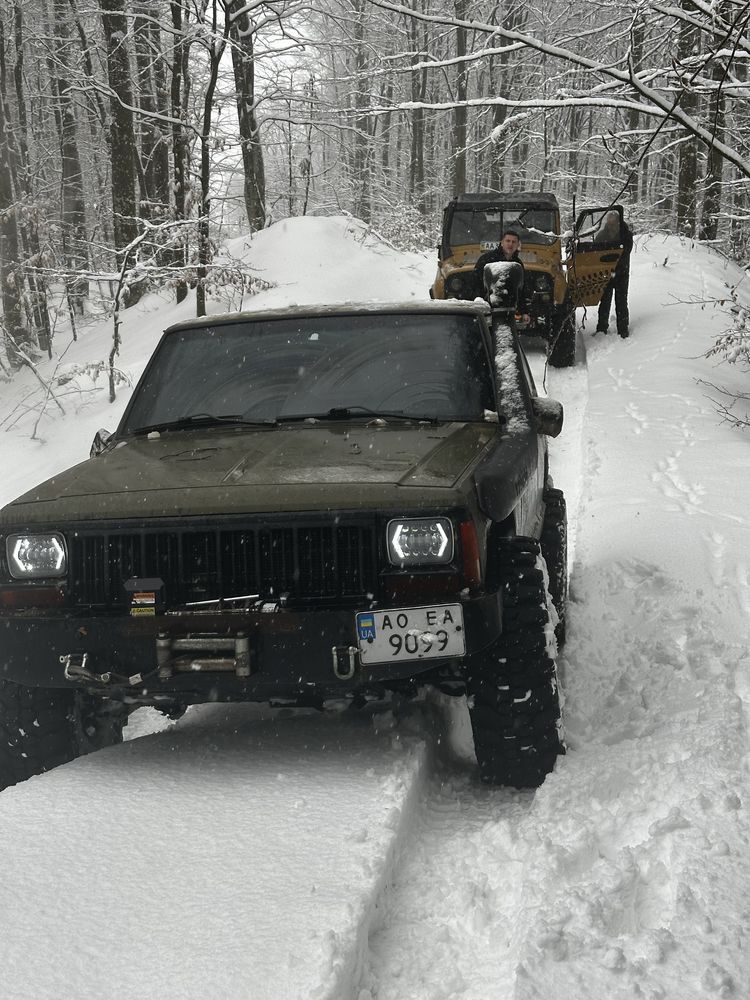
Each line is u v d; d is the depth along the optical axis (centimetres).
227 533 338
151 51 2397
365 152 3756
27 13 2689
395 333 458
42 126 3191
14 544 358
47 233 1823
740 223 2348
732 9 659
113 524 345
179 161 1672
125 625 340
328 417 421
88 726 411
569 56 626
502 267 502
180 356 475
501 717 353
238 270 1573
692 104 866
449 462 362
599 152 1443
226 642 329
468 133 2988
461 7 1385
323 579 334
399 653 327
